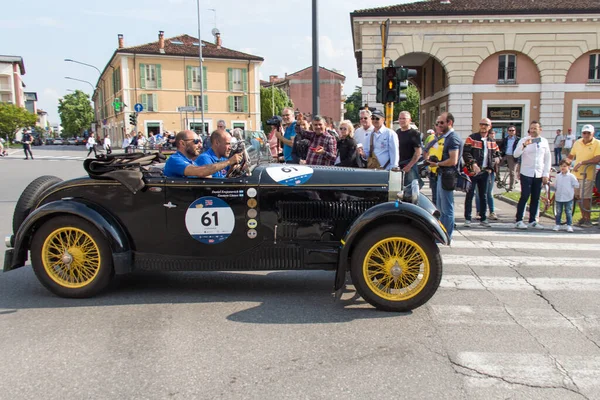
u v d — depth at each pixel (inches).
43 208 190.4
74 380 130.8
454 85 1018.7
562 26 989.8
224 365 139.0
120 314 179.8
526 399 121.5
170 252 196.2
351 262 183.0
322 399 121.3
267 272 239.9
